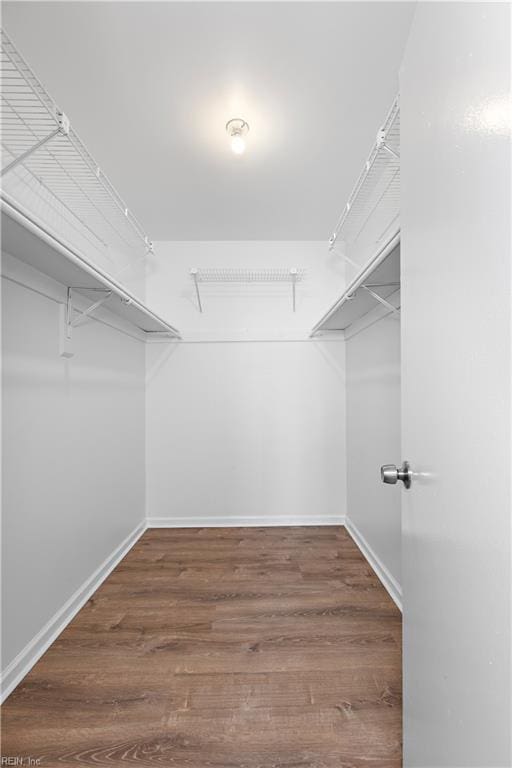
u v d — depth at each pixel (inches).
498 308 20.6
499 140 20.3
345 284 132.6
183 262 133.4
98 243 100.0
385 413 88.4
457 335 25.9
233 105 71.4
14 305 59.8
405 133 37.0
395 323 81.4
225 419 131.0
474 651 23.6
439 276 28.9
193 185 98.8
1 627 55.8
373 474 97.9
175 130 78.2
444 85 27.6
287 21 55.2
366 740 48.3
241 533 122.0
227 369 131.3
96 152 84.7
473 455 23.6
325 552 106.0
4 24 54.8
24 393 62.2
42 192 75.4
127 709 53.0
